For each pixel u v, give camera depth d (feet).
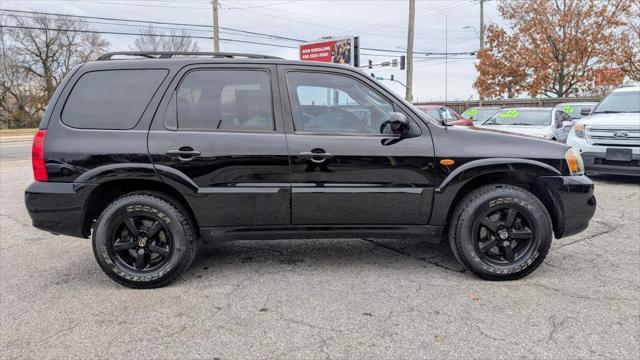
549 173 11.59
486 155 11.56
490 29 86.79
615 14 75.87
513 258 11.84
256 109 11.70
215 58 11.93
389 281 11.99
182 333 9.39
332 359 8.36
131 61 11.82
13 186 27.94
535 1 79.10
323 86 11.88
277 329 9.50
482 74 88.07
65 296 11.33
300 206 11.65
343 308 10.44
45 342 9.11
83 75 11.72
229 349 8.76
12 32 127.03
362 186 11.61
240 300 10.94
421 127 11.78
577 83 79.87
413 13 67.21
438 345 8.81
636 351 8.52
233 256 14.16
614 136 24.80
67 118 11.49
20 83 130.31
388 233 12.05
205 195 11.41
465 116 53.67
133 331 9.50
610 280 11.86
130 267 11.70
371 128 11.82
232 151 11.35
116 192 12.07
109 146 11.24
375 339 9.05
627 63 77.92
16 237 16.70
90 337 9.27
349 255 14.15
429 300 10.80
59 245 15.70
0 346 8.96
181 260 11.68
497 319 9.82
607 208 20.03
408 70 68.49
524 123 34.68
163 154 11.25
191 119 11.57
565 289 11.32
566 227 11.98
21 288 11.87
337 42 78.95
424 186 11.66
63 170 11.24
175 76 11.66
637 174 24.34
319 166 11.47
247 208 11.60
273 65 11.88
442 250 14.56
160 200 11.50
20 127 125.70
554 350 8.59
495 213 11.84
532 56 79.87
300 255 14.19
